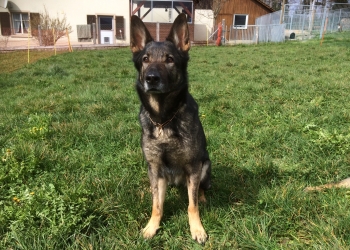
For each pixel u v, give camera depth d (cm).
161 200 297
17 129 526
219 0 2836
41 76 1104
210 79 968
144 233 277
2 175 351
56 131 506
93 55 1747
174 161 290
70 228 260
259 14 3177
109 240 258
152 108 289
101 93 773
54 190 297
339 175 360
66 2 2692
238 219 284
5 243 254
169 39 335
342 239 241
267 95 712
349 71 995
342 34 2403
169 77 291
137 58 334
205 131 512
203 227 285
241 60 1442
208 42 2736
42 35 2438
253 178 365
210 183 339
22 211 273
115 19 2747
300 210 287
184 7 2631
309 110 580
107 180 348
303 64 1235
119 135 486
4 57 1780
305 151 422
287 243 257
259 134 480
